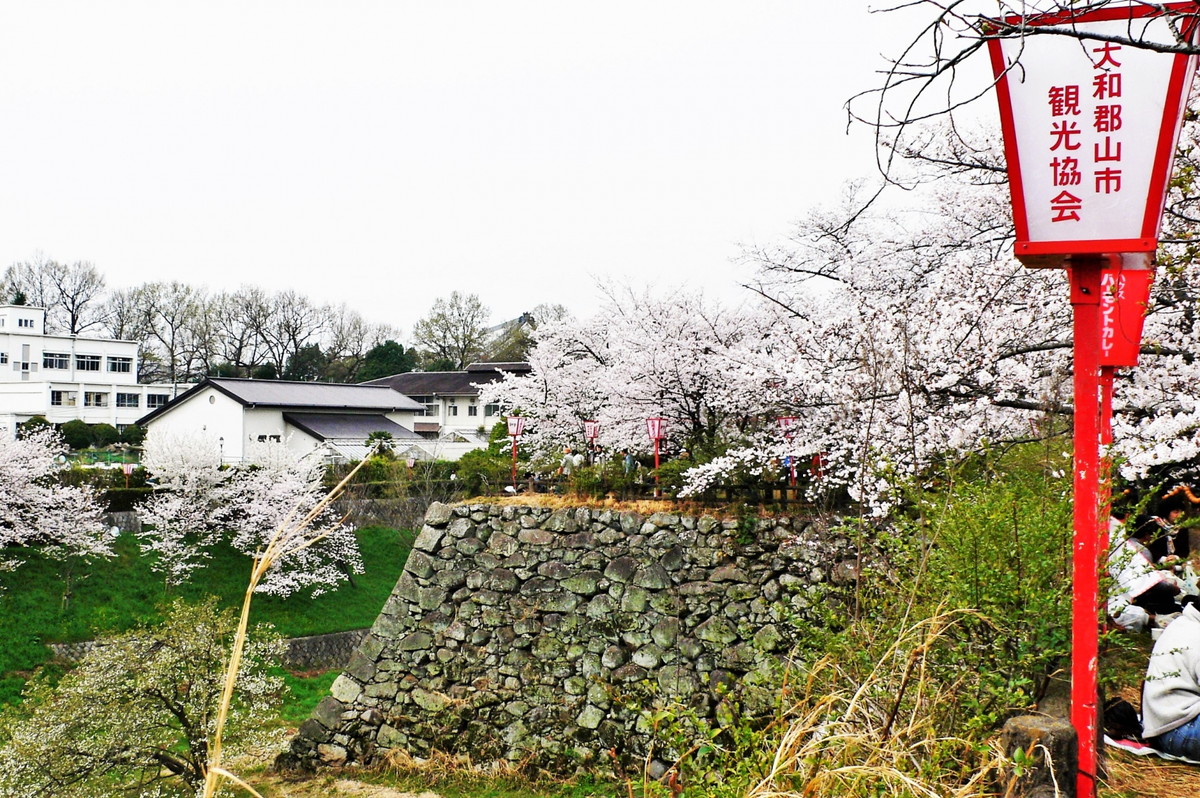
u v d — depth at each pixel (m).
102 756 11.95
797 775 3.32
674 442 16.12
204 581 23.00
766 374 11.41
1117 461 5.09
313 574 23.61
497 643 12.16
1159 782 4.58
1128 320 4.35
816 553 10.28
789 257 13.05
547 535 12.21
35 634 19.34
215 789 1.57
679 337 15.73
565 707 11.50
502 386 21.69
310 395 39.19
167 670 12.53
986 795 3.24
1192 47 2.64
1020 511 4.48
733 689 10.34
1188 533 6.81
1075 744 3.02
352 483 29.02
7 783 11.48
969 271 9.87
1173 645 4.92
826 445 10.98
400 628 12.81
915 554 5.27
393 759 12.32
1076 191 2.91
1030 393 8.55
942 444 8.23
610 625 11.48
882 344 9.40
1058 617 4.22
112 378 55.53
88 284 63.19
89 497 22.89
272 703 16.33
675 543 11.30
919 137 9.59
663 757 10.65
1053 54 2.93
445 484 29.30
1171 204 6.60
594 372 19.16
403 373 59.25
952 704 4.09
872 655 4.61
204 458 24.47
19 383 48.66
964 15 3.00
